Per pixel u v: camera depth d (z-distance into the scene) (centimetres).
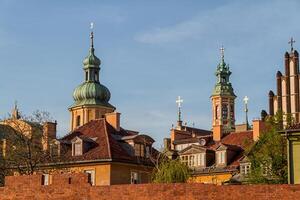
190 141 10194
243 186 3488
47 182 4138
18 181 4194
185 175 7162
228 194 3519
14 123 7850
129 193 3803
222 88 19875
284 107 10062
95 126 8831
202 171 9094
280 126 6981
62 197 4025
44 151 7469
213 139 10081
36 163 7288
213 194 3556
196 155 9306
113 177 7962
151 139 8656
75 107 16512
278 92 10156
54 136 8388
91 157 8062
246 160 8256
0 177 7256
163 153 8425
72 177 4016
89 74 16575
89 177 3988
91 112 16325
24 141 7419
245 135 9850
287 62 10181
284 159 6588
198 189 3600
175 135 10700
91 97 16412
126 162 8094
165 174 7125
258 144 6950
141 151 8438
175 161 7325
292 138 5638
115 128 8931
